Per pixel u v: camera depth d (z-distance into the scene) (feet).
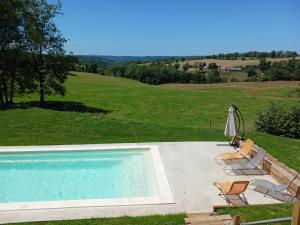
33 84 110.63
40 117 83.15
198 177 44.16
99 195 42.34
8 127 74.43
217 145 59.36
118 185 45.19
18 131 71.92
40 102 123.34
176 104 146.92
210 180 43.14
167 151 55.72
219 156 52.85
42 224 32.19
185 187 40.93
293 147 64.75
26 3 103.55
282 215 32.24
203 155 53.47
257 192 39.40
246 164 47.47
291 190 39.52
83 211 34.96
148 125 80.12
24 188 44.45
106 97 161.79
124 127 77.30
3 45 97.71
